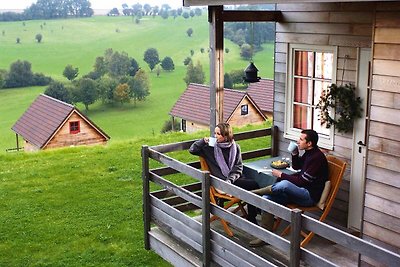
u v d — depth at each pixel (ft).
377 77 15.67
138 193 33.40
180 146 22.67
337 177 19.20
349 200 21.43
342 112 21.31
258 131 25.32
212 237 18.12
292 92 24.39
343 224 21.77
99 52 242.78
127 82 195.62
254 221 21.06
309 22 22.89
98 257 23.91
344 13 21.16
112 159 42.93
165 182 20.67
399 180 15.39
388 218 15.85
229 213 17.08
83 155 45.09
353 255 18.71
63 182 36.47
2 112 184.55
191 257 19.53
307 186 19.01
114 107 192.85
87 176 37.86
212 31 22.75
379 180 15.98
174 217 20.43
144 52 233.76
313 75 23.44
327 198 19.12
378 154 15.90
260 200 15.60
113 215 29.37
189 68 209.97
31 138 92.58
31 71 208.23
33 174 38.93
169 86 213.66
